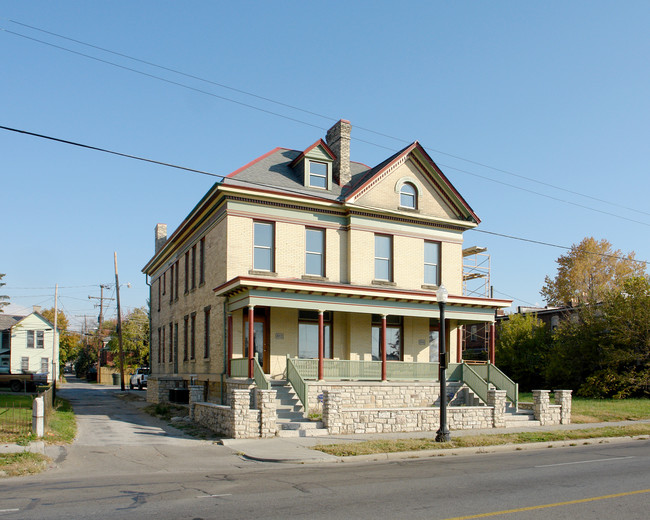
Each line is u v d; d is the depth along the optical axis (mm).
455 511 8539
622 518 8141
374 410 19250
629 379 32969
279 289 21953
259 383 20375
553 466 13305
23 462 12914
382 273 27078
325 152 27000
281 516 8234
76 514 8391
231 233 24000
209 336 26359
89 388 55062
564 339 38188
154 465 13594
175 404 28797
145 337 74562
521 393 37562
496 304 26891
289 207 25297
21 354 65250
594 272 56312
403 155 27672
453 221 28703
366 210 26391
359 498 9531
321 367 22625
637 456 15180
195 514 8383
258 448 15750
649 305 33688
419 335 27812
